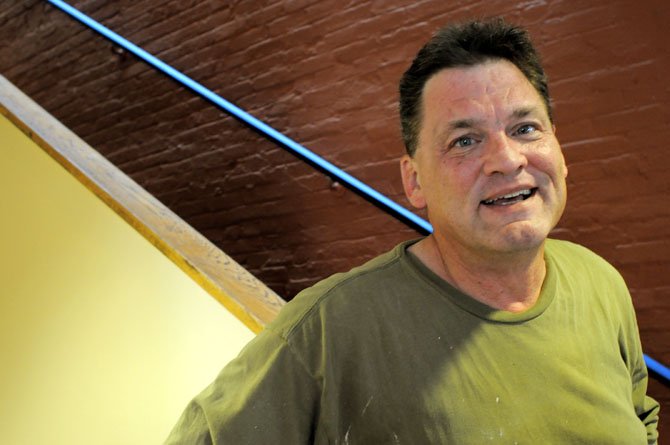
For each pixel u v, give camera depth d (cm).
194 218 274
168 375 144
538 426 81
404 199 222
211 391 86
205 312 143
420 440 79
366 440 82
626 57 183
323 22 234
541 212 85
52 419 150
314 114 239
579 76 191
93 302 151
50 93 313
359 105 229
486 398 81
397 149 222
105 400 147
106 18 290
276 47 245
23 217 160
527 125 85
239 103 257
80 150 161
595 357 88
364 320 83
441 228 88
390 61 222
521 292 89
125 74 286
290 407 82
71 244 154
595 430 82
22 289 158
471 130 84
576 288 93
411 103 90
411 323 84
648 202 184
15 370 154
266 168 252
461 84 85
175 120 275
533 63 89
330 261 240
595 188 191
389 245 227
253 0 249
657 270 184
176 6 269
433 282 86
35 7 312
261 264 257
